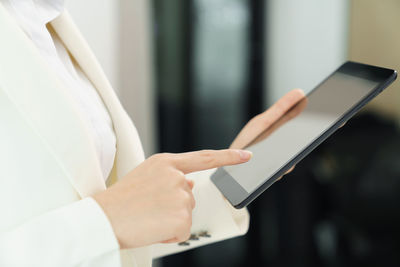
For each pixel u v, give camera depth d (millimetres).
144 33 1666
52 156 399
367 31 1779
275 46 1870
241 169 581
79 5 1337
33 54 392
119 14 1608
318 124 521
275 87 1899
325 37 1825
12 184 385
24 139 390
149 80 1761
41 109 389
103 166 501
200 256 1950
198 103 1911
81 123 407
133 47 1655
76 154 400
